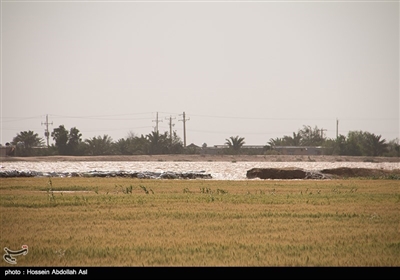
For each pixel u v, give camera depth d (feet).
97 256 131.95
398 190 300.81
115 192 280.51
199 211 202.90
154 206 218.79
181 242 146.20
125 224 173.88
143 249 138.31
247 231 162.50
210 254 133.49
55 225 171.42
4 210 204.13
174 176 432.25
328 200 243.40
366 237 154.40
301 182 371.35
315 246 142.20
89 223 175.83
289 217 189.78
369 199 248.32
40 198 241.76
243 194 272.31
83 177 404.16
